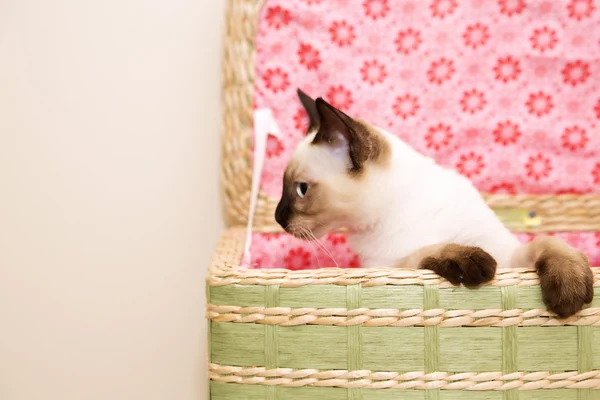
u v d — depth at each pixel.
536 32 1.36
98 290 1.48
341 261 1.39
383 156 1.08
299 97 1.26
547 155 1.40
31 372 1.49
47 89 1.43
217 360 0.89
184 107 1.45
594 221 1.39
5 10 1.40
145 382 1.50
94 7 1.41
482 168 1.40
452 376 0.86
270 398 0.88
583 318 0.86
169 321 1.49
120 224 1.47
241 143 1.34
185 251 1.48
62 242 1.46
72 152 1.45
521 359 0.86
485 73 1.38
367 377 0.86
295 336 0.87
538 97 1.38
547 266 0.86
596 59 1.36
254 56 1.33
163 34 1.43
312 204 1.11
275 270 0.90
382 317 0.85
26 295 1.47
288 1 1.33
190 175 1.46
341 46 1.36
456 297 0.85
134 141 1.45
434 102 1.39
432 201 1.06
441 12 1.37
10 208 1.45
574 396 0.87
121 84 1.43
